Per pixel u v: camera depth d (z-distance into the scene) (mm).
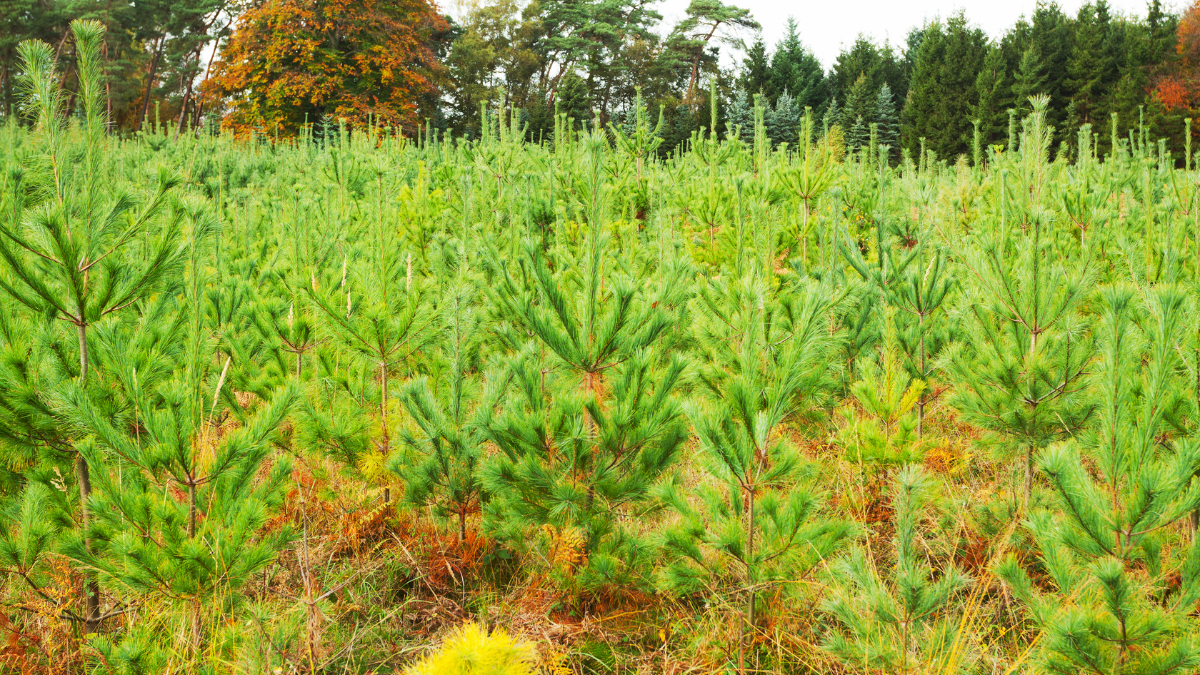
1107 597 2324
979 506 3713
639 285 3895
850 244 5102
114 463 2889
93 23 2967
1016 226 6793
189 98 43656
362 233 7641
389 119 31688
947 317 4793
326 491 3904
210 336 4395
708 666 3127
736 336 4293
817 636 3230
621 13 58094
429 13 37562
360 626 3393
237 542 2852
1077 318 3828
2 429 2820
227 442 2932
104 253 2971
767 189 7340
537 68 55375
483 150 10172
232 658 2928
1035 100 6586
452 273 5586
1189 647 2297
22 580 3080
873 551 3748
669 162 12438
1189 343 3029
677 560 3393
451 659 1362
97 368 3066
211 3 42781
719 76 58531
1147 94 34188
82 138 3934
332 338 4258
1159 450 3090
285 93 30484
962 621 2877
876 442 3842
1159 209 7012
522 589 3664
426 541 3916
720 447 2885
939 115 41031
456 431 3555
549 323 3447
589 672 3158
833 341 4227
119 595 3143
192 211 3088
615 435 3225
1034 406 3584
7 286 2820
